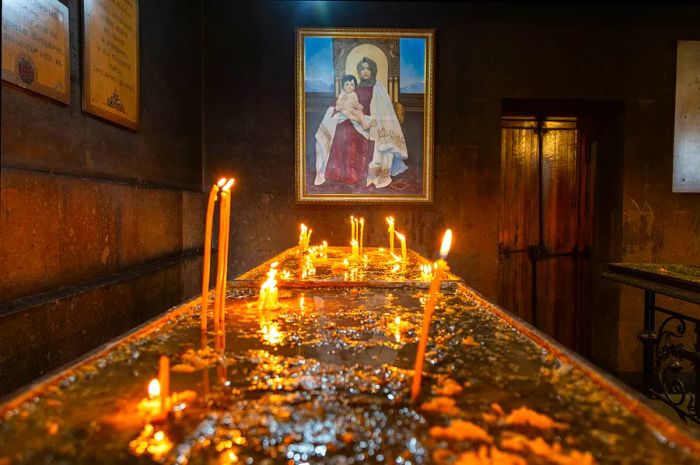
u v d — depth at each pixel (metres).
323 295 1.99
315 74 5.18
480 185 5.28
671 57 5.24
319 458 0.67
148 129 4.05
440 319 1.53
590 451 0.69
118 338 1.22
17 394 0.84
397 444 0.71
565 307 5.75
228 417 0.80
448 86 5.25
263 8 5.18
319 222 5.25
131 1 3.70
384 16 5.21
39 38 2.62
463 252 5.27
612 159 5.43
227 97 5.21
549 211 5.77
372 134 5.20
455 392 0.91
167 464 0.66
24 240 2.42
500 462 0.66
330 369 1.04
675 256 5.21
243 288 2.10
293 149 5.24
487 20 5.23
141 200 3.76
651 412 0.78
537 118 5.75
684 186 5.20
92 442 0.71
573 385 0.95
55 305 2.55
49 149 2.75
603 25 5.24
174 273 4.26
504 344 1.24
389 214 5.26
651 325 3.13
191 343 1.25
